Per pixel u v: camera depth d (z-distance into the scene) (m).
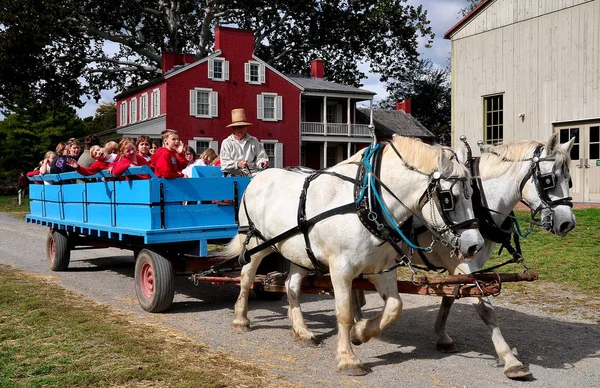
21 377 4.80
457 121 20.19
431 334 6.46
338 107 41.22
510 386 4.80
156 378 4.80
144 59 40.06
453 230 4.64
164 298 7.12
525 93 18.20
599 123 16.59
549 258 10.56
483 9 19.22
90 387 4.61
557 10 17.28
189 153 10.16
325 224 5.19
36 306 7.31
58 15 31.69
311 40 38.28
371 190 4.98
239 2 35.41
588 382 4.90
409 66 39.75
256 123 36.16
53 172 9.99
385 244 5.06
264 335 6.36
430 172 4.75
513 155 5.64
